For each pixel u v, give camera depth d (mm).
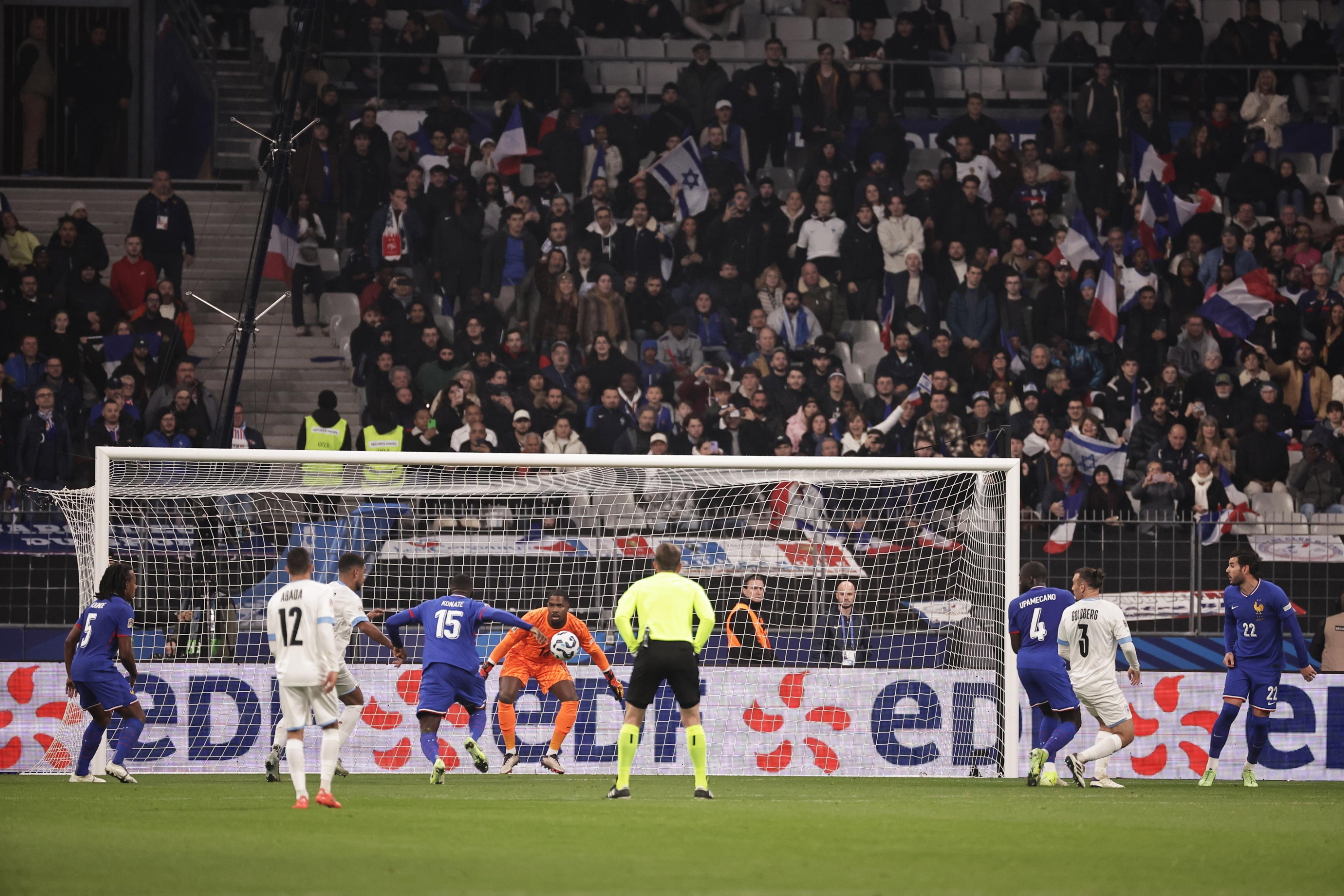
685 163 71375
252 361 64438
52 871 19078
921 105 78688
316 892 17422
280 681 27344
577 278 66625
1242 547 47531
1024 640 37219
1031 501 56125
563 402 59719
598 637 44375
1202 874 19688
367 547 47000
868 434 58688
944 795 33625
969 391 63125
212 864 19766
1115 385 64125
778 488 47812
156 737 41312
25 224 69438
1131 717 36750
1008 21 80938
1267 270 68875
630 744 31562
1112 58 77438
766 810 28500
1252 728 39125
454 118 72188
